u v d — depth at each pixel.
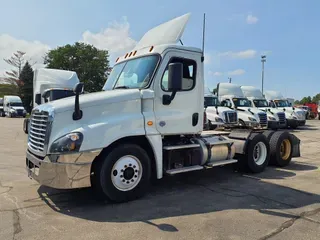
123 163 4.77
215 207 4.66
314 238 3.57
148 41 6.05
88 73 54.88
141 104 4.98
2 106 44.66
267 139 7.53
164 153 5.40
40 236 3.57
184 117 5.48
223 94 20.00
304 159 9.12
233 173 7.10
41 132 4.60
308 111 37.59
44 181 4.45
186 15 5.69
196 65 5.65
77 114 4.48
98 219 4.12
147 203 4.82
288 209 4.58
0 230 3.73
